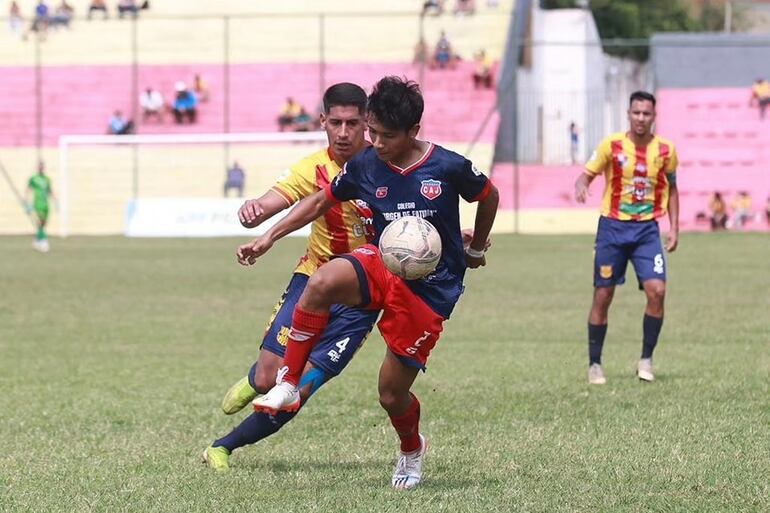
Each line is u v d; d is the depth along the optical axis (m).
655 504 17.33
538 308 53.53
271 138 112.12
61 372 35.12
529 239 108.44
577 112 138.62
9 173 132.12
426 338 18.05
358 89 20.44
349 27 141.00
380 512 16.86
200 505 17.58
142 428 25.39
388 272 17.83
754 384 30.28
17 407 28.45
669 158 32.00
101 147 132.38
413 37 139.62
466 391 30.08
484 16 139.12
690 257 83.00
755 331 43.66
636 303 55.56
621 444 22.22
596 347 31.69
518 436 23.41
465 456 21.45
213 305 55.72
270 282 67.06
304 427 25.19
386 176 17.89
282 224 18.81
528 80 142.50
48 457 21.94
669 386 30.36
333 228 20.84
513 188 127.69
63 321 49.59
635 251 32.06
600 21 182.62
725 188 128.00
